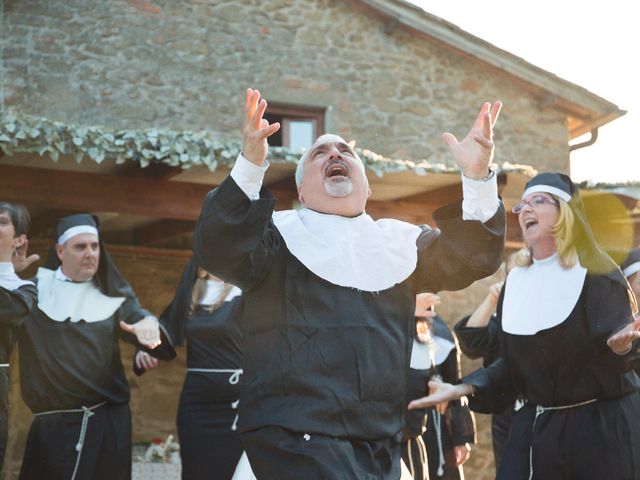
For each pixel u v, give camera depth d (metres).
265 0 10.44
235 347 5.63
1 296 4.55
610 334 3.75
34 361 4.97
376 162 7.02
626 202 8.11
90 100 9.63
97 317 5.12
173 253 9.20
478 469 9.34
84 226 5.21
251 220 2.75
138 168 6.98
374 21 10.81
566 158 11.27
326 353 2.84
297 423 2.77
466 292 10.09
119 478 5.08
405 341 2.97
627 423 3.78
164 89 9.91
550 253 4.02
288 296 2.88
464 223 2.90
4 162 6.64
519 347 3.93
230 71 10.18
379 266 2.96
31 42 9.52
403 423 2.97
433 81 10.92
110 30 9.80
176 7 10.08
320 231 2.99
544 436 3.87
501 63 10.92
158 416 8.86
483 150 2.87
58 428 4.95
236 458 5.53
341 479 2.70
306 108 10.52
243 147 2.78
